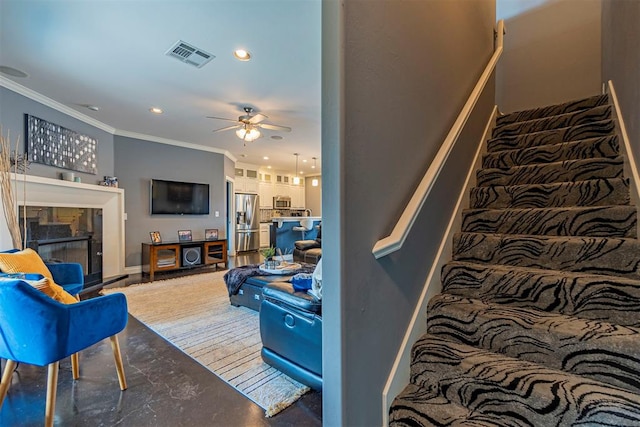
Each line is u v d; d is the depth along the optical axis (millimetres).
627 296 1234
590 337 1129
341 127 977
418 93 1534
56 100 3842
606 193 1736
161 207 5770
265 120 4676
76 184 4137
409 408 1209
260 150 6965
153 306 3484
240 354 2303
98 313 1707
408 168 1432
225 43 2605
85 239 4324
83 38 2510
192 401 1723
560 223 1732
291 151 7082
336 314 989
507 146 2527
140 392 1811
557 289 1375
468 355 1300
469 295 1611
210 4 2119
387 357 1241
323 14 1016
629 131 1752
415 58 1501
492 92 2877
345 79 997
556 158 2178
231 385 1879
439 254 1713
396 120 1323
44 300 1467
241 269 3570
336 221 982
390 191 1275
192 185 6273
